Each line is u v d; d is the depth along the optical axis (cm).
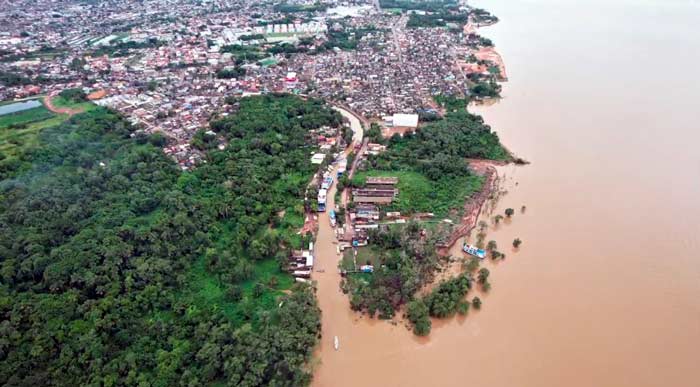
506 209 15988
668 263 13575
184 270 13075
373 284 12512
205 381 9825
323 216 15875
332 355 10888
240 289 12300
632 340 11138
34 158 17012
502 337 11294
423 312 11556
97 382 9519
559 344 11062
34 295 11231
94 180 15900
